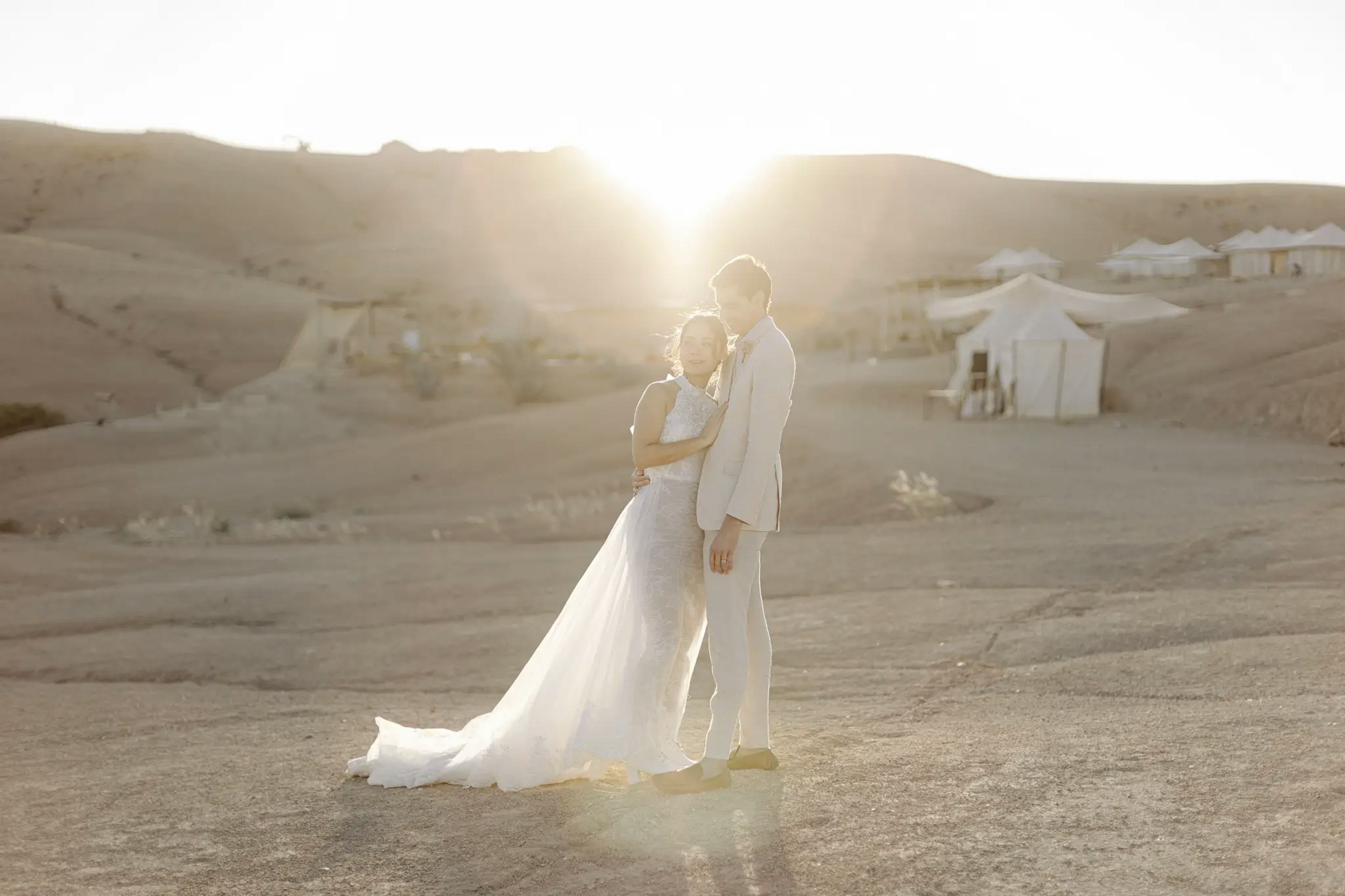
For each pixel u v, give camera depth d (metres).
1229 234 141.25
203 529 23.11
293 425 40.03
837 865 3.45
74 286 76.69
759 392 4.37
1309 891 3.01
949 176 157.50
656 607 4.51
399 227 131.75
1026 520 14.91
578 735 4.44
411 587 13.91
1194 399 32.00
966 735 5.07
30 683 9.82
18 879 3.76
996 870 3.31
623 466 28.66
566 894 3.37
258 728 6.93
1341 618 7.45
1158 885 3.13
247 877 3.66
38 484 31.89
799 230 137.50
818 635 8.77
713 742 4.42
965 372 35.16
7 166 128.12
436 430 35.06
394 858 3.76
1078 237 137.62
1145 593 9.20
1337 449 23.42
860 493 19.88
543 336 57.62
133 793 4.86
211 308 74.50
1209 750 4.38
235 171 134.75
